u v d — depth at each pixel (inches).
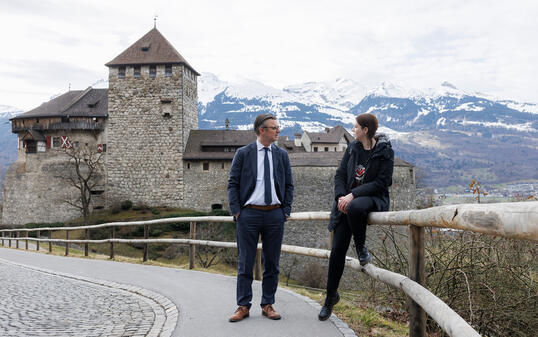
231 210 200.5
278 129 199.9
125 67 2172.7
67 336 184.9
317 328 176.6
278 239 200.8
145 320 207.6
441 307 103.7
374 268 171.5
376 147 165.5
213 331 178.9
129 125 2162.9
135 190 2146.9
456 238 199.3
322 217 231.1
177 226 1872.5
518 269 177.8
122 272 376.8
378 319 195.5
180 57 2175.2
